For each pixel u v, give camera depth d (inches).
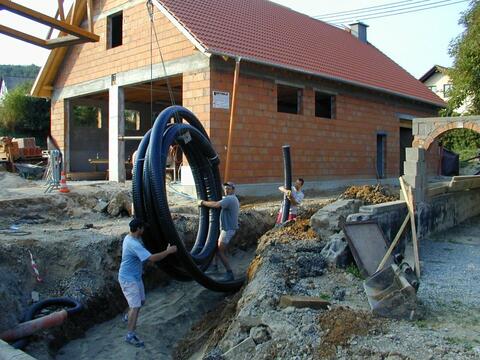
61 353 277.6
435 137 546.0
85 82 700.0
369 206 316.5
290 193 410.6
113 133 650.2
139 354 283.4
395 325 203.9
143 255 284.8
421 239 387.2
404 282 219.0
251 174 559.8
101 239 356.2
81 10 681.6
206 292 369.1
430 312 223.8
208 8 627.8
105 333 304.5
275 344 202.1
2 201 444.5
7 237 351.3
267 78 580.4
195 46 514.0
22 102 1320.1
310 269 276.7
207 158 395.9
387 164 799.7
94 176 773.9
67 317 290.7
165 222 306.3
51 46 342.3
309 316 214.1
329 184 673.6
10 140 839.1
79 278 326.6
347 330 195.9
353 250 279.0
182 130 351.6
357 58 845.8
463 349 178.2
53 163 536.4
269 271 269.6
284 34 712.4
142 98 810.8
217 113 523.5
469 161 1067.3
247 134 555.8
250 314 228.4
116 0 640.4
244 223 448.5
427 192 400.2
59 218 453.7
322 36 853.8
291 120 612.7
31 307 287.4
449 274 293.3
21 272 311.6
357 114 730.8
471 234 422.6
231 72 540.7
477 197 540.7
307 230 342.0
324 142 666.8
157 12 581.9
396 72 928.9
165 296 362.0
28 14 289.9
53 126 770.2
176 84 671.1
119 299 337.4
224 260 382.3
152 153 313.7
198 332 306.8
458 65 1099.3
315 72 614.5
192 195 538.3
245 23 658.2
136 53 613.6
